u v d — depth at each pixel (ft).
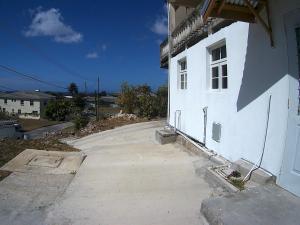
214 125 31.45
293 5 19.11
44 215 19.84
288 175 19.43
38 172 28.17
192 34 38.81
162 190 24.09
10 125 113.50
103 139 57.47
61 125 195.93
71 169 30.17
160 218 19.11
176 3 31.76
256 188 20.18
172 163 32.12
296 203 17.71
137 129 64.80
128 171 29.86
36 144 39.50
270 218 16.19
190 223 18.17
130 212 20.21
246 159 25.02
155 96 89.15
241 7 21.75
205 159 31.35
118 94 95.14
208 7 20.90
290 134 19.43
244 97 25.31
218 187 23.17
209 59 34.14
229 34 27.84
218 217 16.76
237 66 26.45
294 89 19.20
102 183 26.27
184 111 42.47
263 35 22.44
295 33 19.07
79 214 20.06
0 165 28.68
